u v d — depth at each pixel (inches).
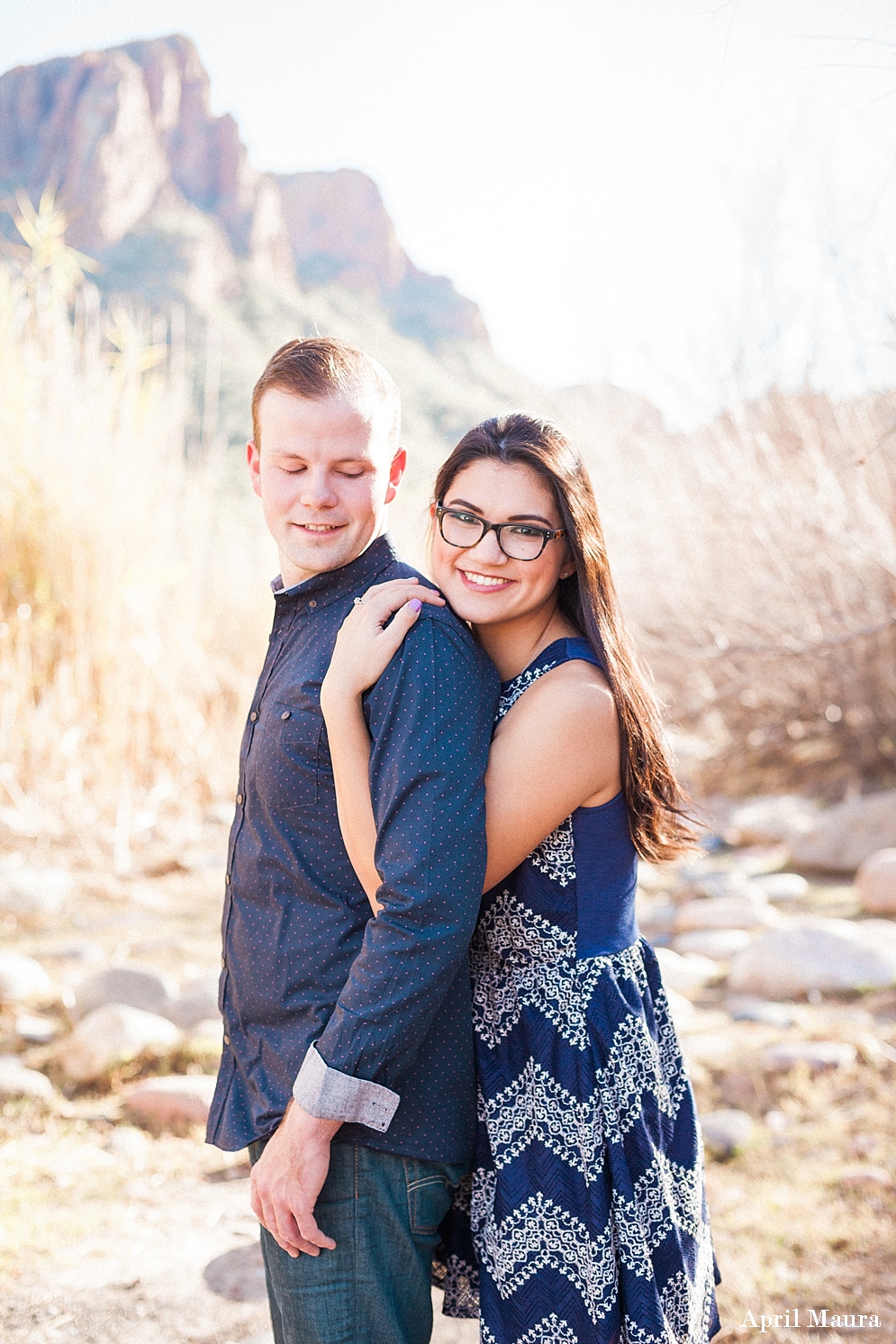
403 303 3233.3
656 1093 57.0
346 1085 49.9
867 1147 102.3
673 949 170.9
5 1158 103.8
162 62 2812.5
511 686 58.4
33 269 225.8
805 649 218.8
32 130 2471.7
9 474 215.3
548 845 57.0
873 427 192.9
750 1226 92.2
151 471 237.5
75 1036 124.6
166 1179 102.3
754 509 225.5
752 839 228.8
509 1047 57.1
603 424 263.0
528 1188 54.5
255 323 2130.9
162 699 229.6
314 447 55.9
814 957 146.6
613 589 60.3
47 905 181.5
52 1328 80.4
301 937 54.5
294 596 58.3
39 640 217.2
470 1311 60.4
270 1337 79.5
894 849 200.4
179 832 220.5
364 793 52.6
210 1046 124.9
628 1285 53.8
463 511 58.6
